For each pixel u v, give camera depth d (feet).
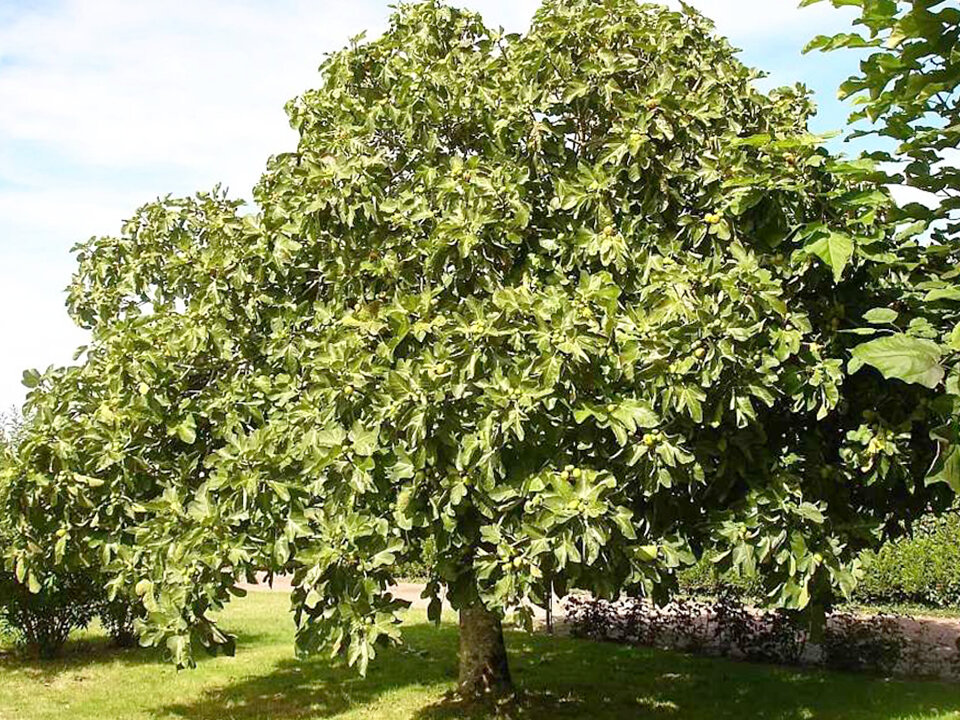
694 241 17.65
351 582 16.87
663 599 17.75
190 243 23.72
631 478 16.14
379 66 23.22
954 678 28.73
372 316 18.86
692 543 18.76
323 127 23.17
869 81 12.49
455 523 16.37
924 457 18.25
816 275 17.08
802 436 19.21
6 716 24.85
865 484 18.20
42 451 21.21
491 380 15.84
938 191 13.26
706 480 18.08
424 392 15.70
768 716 23.91
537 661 31.48
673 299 15.93
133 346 21.50
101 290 26.55
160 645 19.10
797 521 16.61
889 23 11.83
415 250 19.62
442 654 33.30
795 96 23.08
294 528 17.62
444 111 21.24
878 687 27.09
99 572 23.27
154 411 21.15
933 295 11.90
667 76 19.10
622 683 27.91
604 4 21.61
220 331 21.27
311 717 24.43
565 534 14.58
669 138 17.89
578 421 15.07
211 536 18.34
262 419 20.31
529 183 20.21
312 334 20.83
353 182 19.58
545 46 21.01
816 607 18.39
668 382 15.48
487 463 15.51
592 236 18.08
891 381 18.06
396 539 17.02
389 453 17.13
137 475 21.43
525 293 16.46
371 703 25.75
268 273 21.58
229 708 25.66
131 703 26.35
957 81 11.62
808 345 16.76
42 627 33.55
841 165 14.06
